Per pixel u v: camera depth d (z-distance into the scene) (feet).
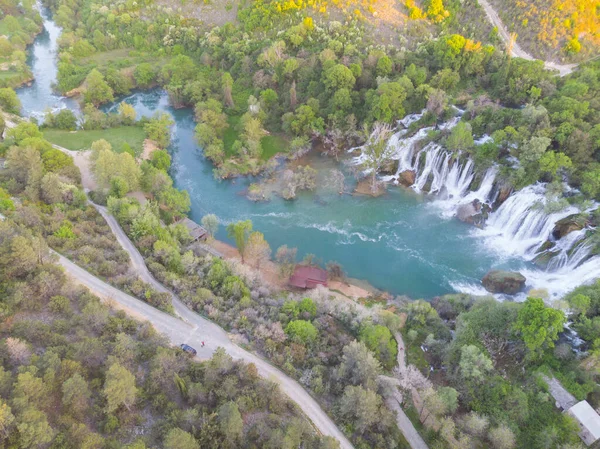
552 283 448.24
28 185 480.23
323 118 654.12
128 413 258.78
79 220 455.63
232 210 561.43
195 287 393.09
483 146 528.22
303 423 269.85
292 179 585.63
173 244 443.73
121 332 308.19
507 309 351.05
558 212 462.19
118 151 633.20
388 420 287.89
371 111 615.98
